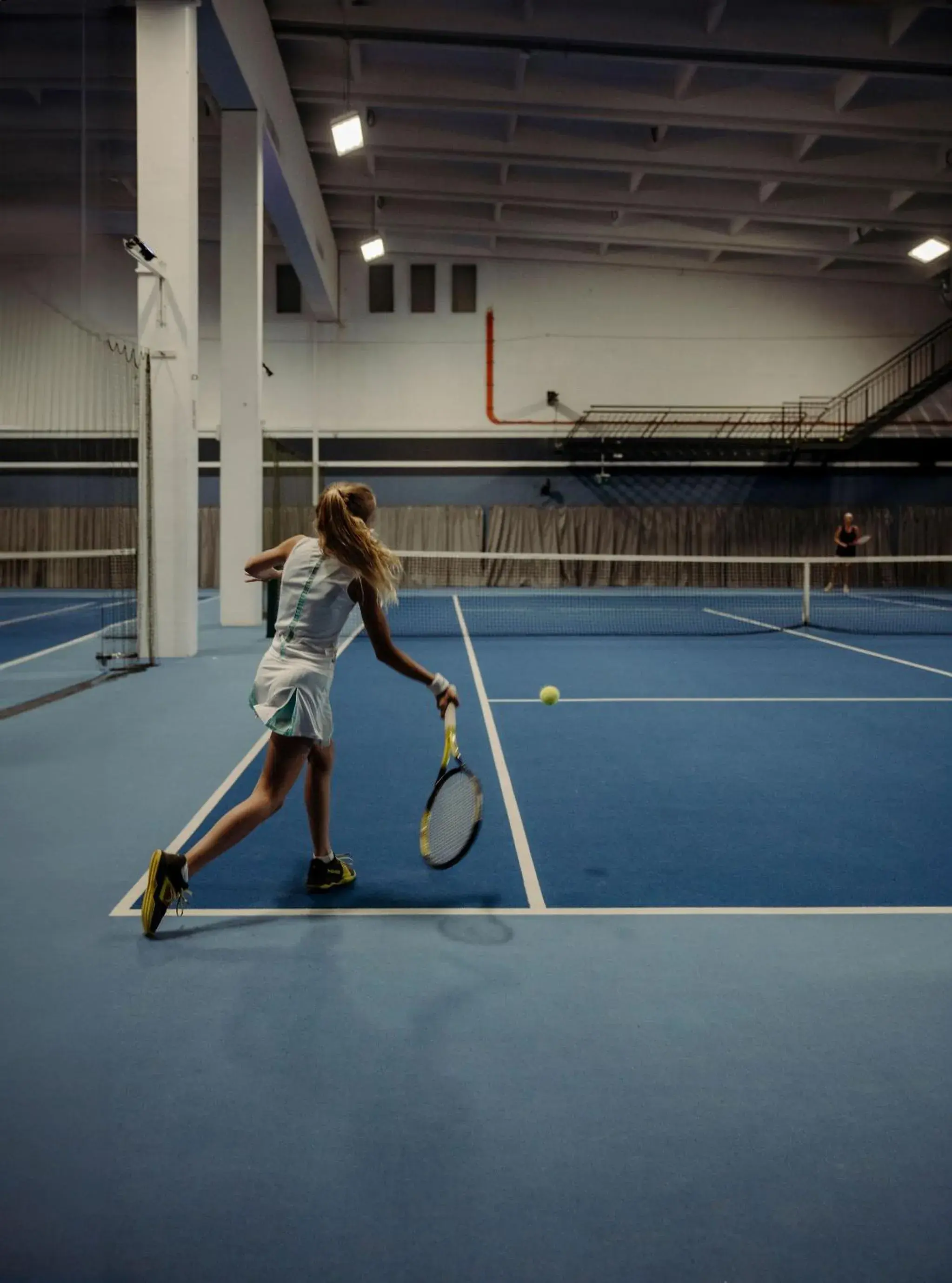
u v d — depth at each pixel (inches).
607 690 355.6
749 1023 110.8
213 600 807.7
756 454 1040.2
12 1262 72.2
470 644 510.6
